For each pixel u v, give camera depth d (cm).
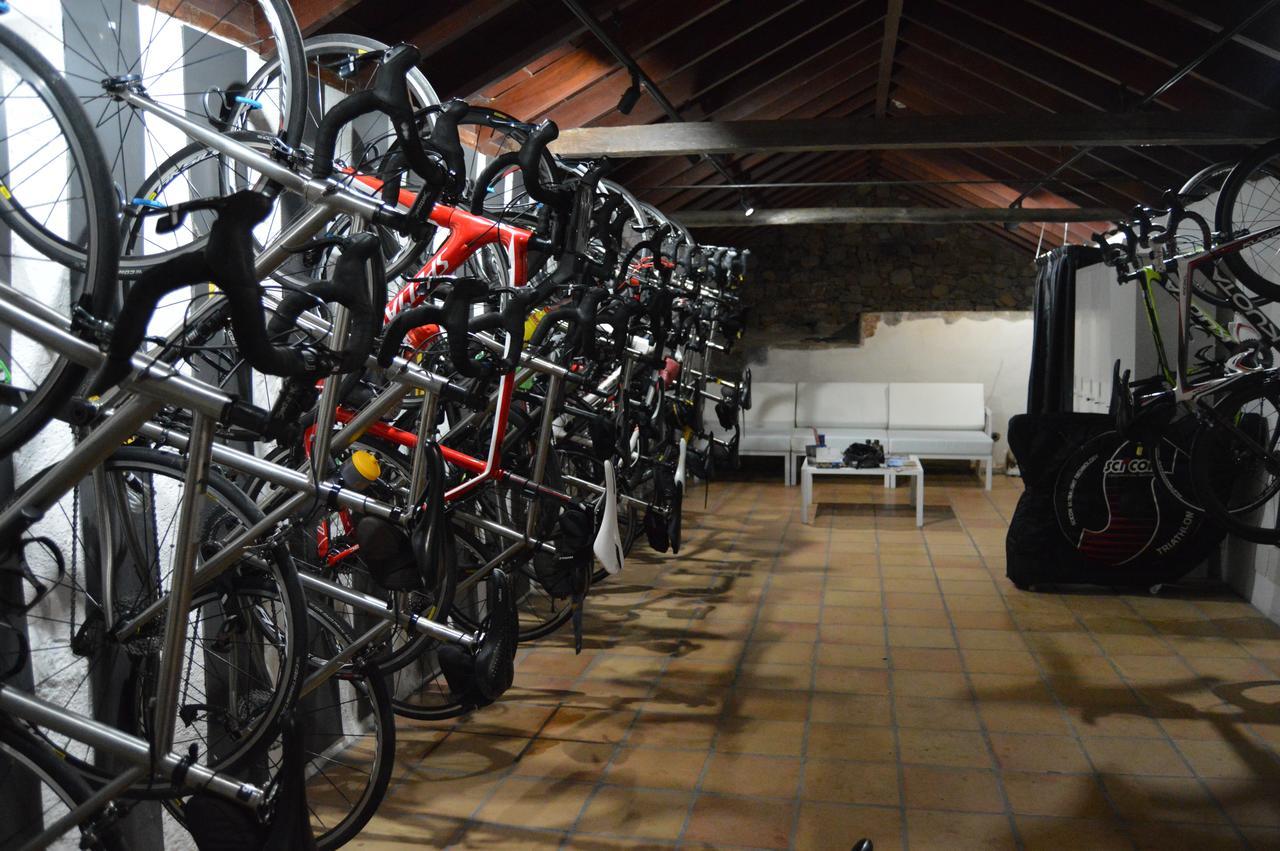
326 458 221
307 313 246
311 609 247
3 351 207
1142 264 453
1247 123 509
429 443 238
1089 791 299
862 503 844
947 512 797
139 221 240
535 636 440
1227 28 415
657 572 596
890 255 1105
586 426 460
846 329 1112
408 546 234
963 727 351
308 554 279
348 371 165
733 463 678
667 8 487
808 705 374
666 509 491
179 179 264
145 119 252
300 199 312
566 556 338
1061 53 530
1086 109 604
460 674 270
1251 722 352
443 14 393
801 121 565
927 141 551
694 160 766
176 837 262
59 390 156
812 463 758
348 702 341
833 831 276
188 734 260
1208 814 284
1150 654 432
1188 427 507
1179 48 466
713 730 351
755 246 1120
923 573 589
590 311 275
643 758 328
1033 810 288
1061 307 690
